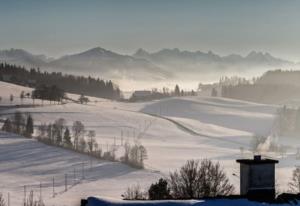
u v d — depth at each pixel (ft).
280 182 313.53
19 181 456.04
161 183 129.29
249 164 64.28
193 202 57.06
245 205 57.57
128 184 439.63
